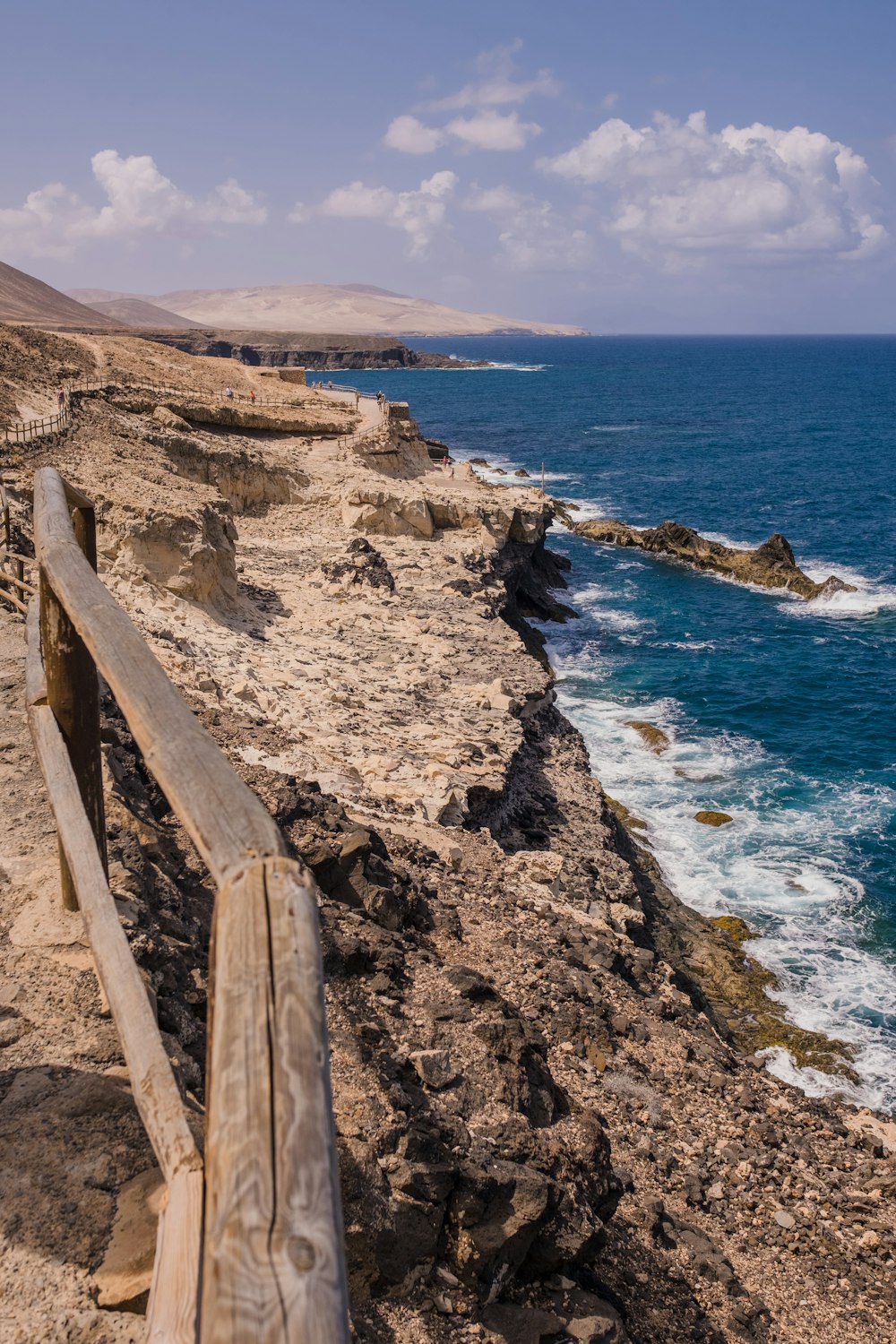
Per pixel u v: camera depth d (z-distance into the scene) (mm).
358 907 13781
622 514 82062
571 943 17281
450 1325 7234
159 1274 2824
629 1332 9227
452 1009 11484
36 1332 3941
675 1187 13008
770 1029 22500
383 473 60000
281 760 19844
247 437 58094
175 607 30594
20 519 22047
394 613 37375
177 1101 3486
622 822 31359
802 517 81812
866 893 28156
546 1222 8328
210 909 9867
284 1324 1581
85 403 48594
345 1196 7141
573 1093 13719
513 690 30703
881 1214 13797
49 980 6332
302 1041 1953
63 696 5871
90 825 5746
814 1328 11133
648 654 48875
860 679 45750
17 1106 5219
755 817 32406
